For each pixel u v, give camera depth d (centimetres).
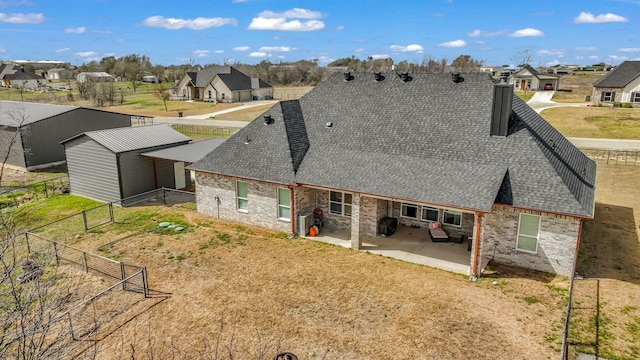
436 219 2150
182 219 2392
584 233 2109
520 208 1662
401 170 1956
